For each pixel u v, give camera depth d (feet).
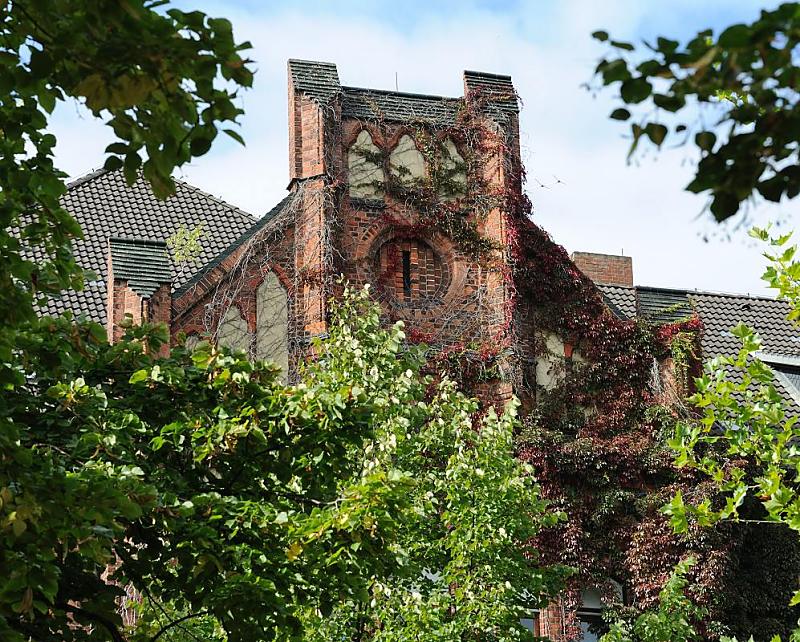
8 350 40.50
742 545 101.04
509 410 83.82
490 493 78.84
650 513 99.81
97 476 43.55
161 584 53.52
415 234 108.27
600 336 106.63
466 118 111.14
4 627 40.75
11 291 39.65
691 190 24.04
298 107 109.19
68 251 46.47
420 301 107.34
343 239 106.83
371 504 54.19
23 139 41.37
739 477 57.72
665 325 107.45
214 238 123.44
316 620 72.33
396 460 81.15
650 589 97.71
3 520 39.32
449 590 79.20
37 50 31.68
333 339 85.71
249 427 55.11
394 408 82.58
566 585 98.12
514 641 75.87
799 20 22.38
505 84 113.19
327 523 53.31
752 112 23.89
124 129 32.22
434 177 109.50
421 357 87.45
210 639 65.62
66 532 41.68
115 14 28.63
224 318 102.12
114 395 56.34
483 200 109.29
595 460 101.40
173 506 50.03
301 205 106.11
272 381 57.93
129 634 59.21
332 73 111.34
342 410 56.39
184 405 56.13
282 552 52.49
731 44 22.75
